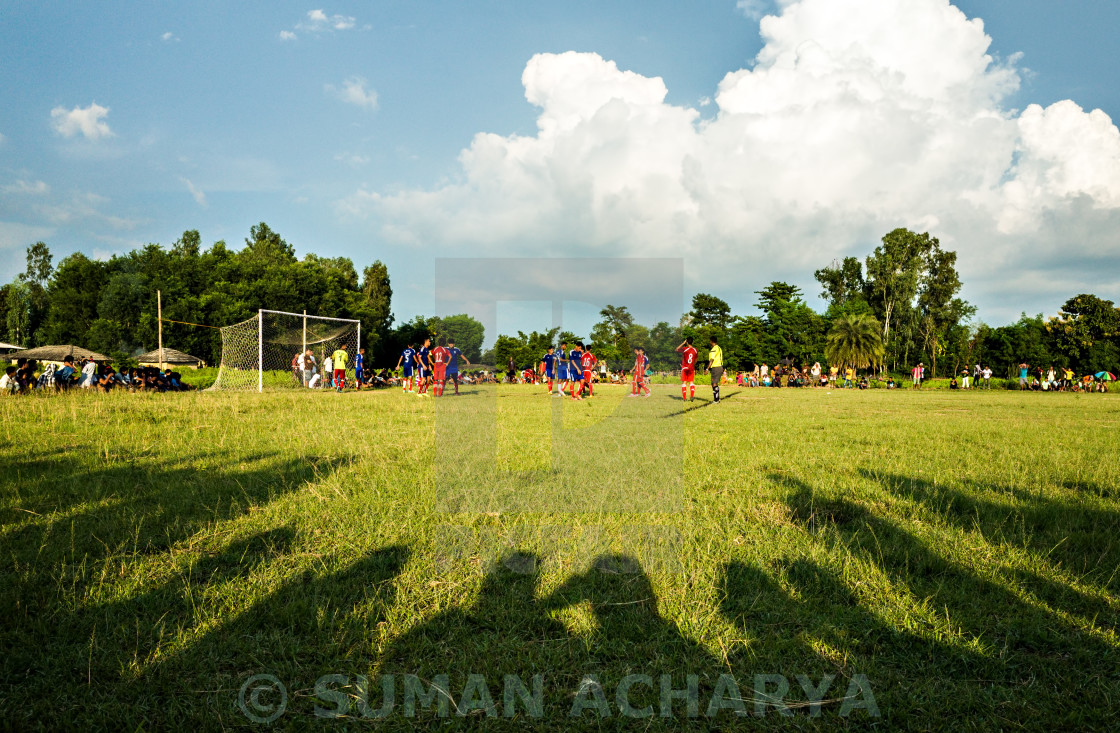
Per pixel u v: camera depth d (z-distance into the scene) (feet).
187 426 30.96
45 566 11.32
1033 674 8.27
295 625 9.43
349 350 101.76
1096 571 11.65
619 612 9.92
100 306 167.22
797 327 203.10
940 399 75.56
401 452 23.02
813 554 12.28
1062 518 14.99
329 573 11.20
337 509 15.19
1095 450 26.68
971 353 222.48
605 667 8.47
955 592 10.62
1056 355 219.41
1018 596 10.47
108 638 8.91
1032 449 26.43
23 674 8.07
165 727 7.16
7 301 228.43
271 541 13.06
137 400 47.39
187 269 178.81
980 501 16.47
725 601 10.29
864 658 8.57
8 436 26.48
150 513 14.76
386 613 9.77
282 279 174.40
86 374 64.90
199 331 161.38
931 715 7.35
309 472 19.65
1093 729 7.15
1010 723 7.23
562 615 9.74
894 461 22.82
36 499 15.87
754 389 108.06
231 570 11.39
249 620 9.38
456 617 9.65
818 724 7.23
